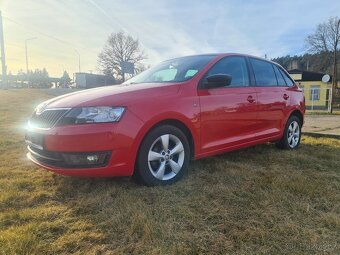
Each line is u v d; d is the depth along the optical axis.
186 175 3.79
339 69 45.00
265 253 2.21
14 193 3.18
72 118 3.01
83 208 2.88
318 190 3.34
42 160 3.32
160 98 3.37
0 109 14.12
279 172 3.97
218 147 3.95
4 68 32.75
